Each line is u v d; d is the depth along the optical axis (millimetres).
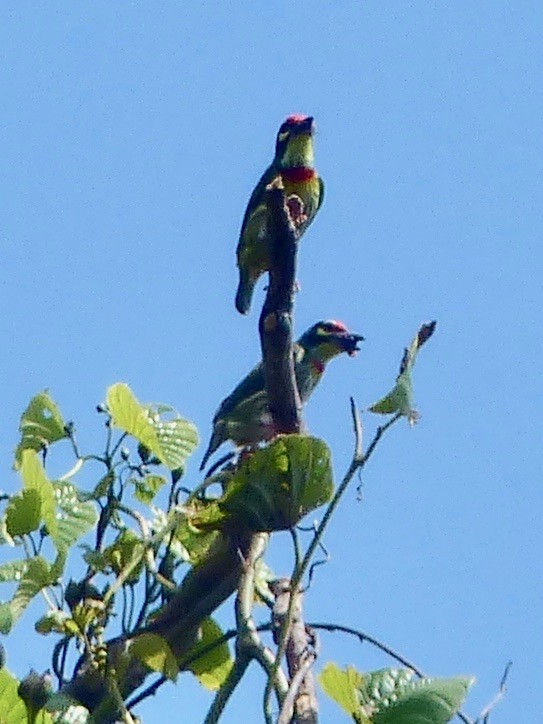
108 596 6746
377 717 5391
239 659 6234
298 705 6152
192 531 7516
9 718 5855
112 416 7254
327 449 6324
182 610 7074
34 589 6609
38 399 7539
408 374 5883
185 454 7336
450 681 5453
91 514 6914
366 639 6785
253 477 6422
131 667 6949
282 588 7043
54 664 6926
